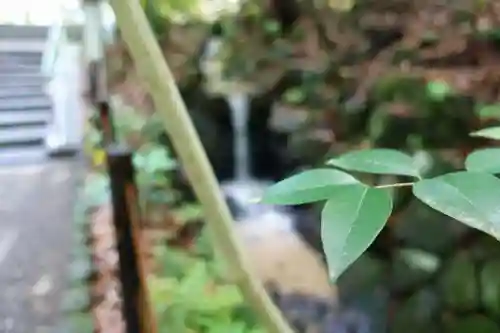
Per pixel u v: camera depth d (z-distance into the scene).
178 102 0.31
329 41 3.76
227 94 4.79
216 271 2.32
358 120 2.91
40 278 2.44
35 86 6.26
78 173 4.22
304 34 4.19
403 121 2.35
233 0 5.09
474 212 0.34
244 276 0.32
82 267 2.43
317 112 3.48
